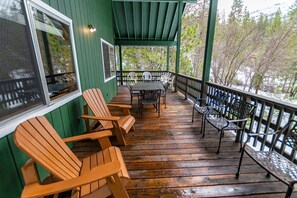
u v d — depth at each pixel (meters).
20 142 0.94
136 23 7.39
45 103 1.65
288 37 7.12
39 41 1.59
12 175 1.19
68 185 0.93
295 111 1.61
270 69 7.82
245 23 8.81
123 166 1.33
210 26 3.32
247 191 1.52
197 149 2.24
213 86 3.36
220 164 1.91
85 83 2.95
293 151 1.66
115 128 2.27
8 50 1.20
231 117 2.78
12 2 1.23
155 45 8.48
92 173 0.99
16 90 1.27
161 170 1.81
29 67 1.43
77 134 2.47
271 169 1.31
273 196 1.47
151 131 2.82
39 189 0.92
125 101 5.14
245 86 9.13
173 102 4.86
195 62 13.29
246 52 8.87
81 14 2.86
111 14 5.98
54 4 1.90
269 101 1.90
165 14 6.86
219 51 10.27
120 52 8.54
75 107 2.43
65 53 2.23
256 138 2.19
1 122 1.12
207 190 1.53
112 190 1.11
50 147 1.23
